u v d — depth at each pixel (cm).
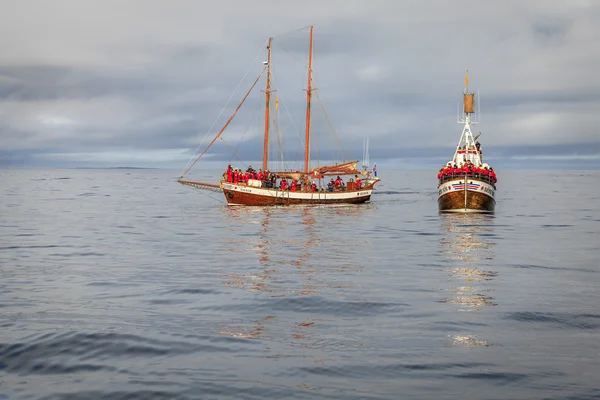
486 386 1424
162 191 15488
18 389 1420
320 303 2308
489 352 1680
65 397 1373
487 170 7450
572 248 4088
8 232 5328
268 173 8806
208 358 1633
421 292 2528
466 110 7681
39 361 1608
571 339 1811
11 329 1906
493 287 2648
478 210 7206
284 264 3356
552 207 9012
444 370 1534
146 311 2183
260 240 4609
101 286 2684
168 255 3759
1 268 3234
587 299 2383
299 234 5069
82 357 1639
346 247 4159
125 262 3453
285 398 1363
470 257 3644
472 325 1973
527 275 2973
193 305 2283
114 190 15988
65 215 7469
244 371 1531
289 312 2170
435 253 3838
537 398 1354
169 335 1847
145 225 6041
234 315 2123
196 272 3078
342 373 1515
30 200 10950
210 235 5016
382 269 3173
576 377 1480
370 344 1761
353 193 9306
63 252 3934
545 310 2183
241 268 3212
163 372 1524
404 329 1930
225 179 8581
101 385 1440
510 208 8781
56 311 2180
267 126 9050
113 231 5409
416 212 7738
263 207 8400
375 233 5150
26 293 2527
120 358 1633
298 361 1605
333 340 1803
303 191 8762
